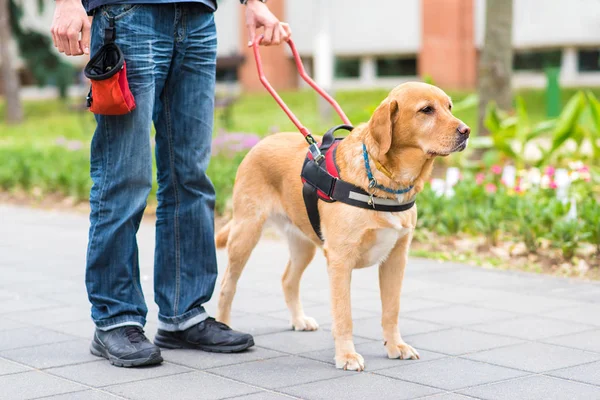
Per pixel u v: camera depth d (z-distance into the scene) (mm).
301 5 24859
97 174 3936
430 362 3805
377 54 24531
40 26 27125
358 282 5766
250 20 4352
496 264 6332
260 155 4227
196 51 4020
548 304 5008
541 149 9008
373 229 3699
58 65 24828
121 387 3439
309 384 3467
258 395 3314
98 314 3883
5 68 23000
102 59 3742
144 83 3814
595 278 5816
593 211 6473
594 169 8336
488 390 3357
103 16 3777
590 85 22484
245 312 4922
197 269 4105
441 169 10547
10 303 5156
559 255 6375
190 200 4086
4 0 22812
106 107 3641
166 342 4121
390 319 3916
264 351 4043
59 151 12836
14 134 19891
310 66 25656
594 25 21984
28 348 4102
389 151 3660
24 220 9133
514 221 6879
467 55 23078
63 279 5926
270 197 4219
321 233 3914
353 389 3391
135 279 3959
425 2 23281
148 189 3928
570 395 3285
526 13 22703
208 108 4094
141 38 3789
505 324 4520
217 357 3930
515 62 23703
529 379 3506
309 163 3904
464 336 4277
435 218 7211
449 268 6215
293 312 4504
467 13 22891
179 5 3906
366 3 24266
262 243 7457
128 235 3877
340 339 3752
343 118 4297
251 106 21703
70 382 3518
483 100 10570
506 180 7984
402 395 3301
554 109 17094
